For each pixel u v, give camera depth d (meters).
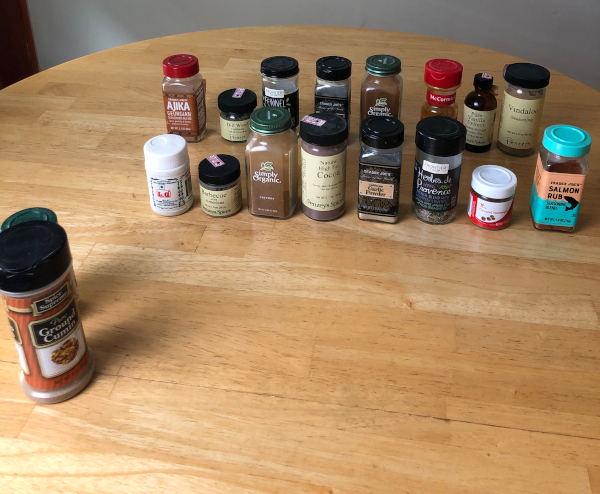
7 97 1.30
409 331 0.78
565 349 0.75
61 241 0.62
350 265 0.89
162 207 0.98
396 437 0.65
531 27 2.20
